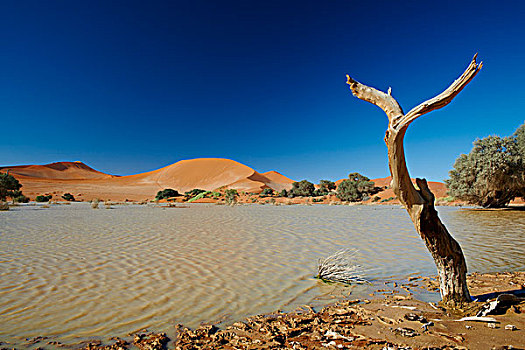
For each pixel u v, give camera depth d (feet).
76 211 78.54
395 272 18.40
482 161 70.33
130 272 17.99
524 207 80.18
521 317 10.85
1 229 38.01
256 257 22.11
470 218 53.21
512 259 21.02
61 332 10.47
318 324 11.18
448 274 12.68
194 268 18.98
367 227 41.47
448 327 10.57
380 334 10.21
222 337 10.14
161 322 11.37
